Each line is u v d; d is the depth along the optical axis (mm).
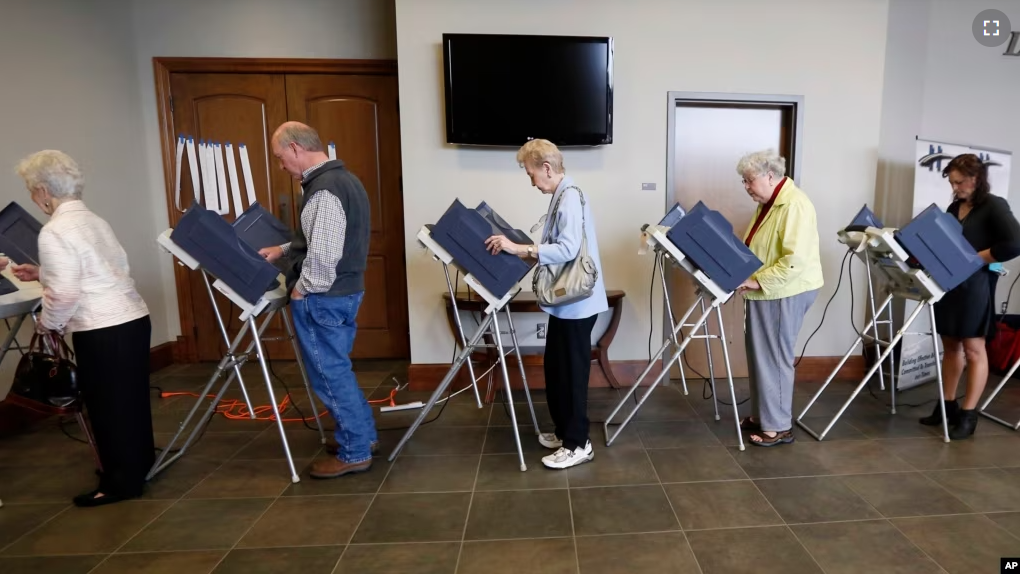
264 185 3795
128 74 3523
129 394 1948
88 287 1838
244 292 1983
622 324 3311
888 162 3688
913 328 3084
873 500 1920
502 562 1600
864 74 3189
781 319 2295
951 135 3695
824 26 3135
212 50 3646
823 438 2467
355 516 1858
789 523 1784
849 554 1619
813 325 3387
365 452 2174
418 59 3021
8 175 2631
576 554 1633
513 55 2912
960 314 2389
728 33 3105
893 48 3578
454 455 2348
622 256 3236
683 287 3359
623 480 2092
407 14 2988
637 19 3059
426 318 3238
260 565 1597
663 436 2523
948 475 2100
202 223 1888
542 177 2061
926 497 1936
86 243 1807
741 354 3465
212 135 3730
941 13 3559
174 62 3627
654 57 3094
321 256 1893
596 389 3271
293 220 3820
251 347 2340
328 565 1595
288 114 3723
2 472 2207
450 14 2998
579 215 2008
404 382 3430
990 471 2129
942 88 3641
